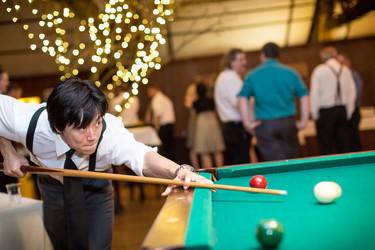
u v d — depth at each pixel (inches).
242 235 52.5
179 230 45.1
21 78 319.0
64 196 80.5
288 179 81.1
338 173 82.7
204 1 259.8
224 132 195.2
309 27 313.1
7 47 255.3
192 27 291.3
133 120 256.7
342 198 65.5
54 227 90.1
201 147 234.1
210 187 67.1
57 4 157.1
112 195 89.0
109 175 71.5
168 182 68.2
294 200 66.7
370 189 69.5
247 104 160.2
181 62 343.9
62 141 76.9
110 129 78.5
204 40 314.3
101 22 161.9
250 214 61.1
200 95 233.6
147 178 69.7
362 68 336.5
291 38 330.0
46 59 288.7
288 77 154.1
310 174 83.7
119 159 77.2
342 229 51.8
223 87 190.4
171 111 271.3
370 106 336.5
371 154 88.5
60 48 138.3
